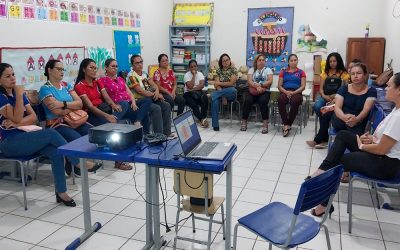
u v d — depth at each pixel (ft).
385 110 10.67
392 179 8.29
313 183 5.41
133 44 18.86
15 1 11.69
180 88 22.30
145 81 16.92
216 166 6.36
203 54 22.52
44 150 9.64
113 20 17.10
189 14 22.85
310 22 20.72
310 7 20.58
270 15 21.39
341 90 12.34
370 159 8.30
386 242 8.07
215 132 18.25
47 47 13.11
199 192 7.09
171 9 23.04
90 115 13.05
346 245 7.95
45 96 11.07
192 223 8.52
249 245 7.91
